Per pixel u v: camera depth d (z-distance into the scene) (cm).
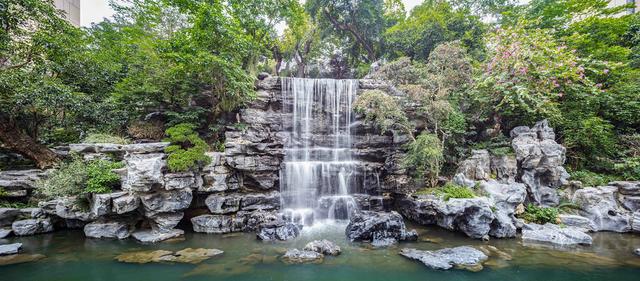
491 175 1374
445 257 927
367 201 1470
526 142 1324
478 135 1677
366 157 1686
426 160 1395
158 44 1530
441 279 805
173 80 1589
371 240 1123
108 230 1142
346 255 979
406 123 1508
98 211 1062
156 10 1856
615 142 1567
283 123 1730
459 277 817
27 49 1416
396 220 1145
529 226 1184
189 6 1559
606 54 1702
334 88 1866
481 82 1472
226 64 1434
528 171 1327
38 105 1306
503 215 1180
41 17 1414
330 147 1775
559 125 1570
